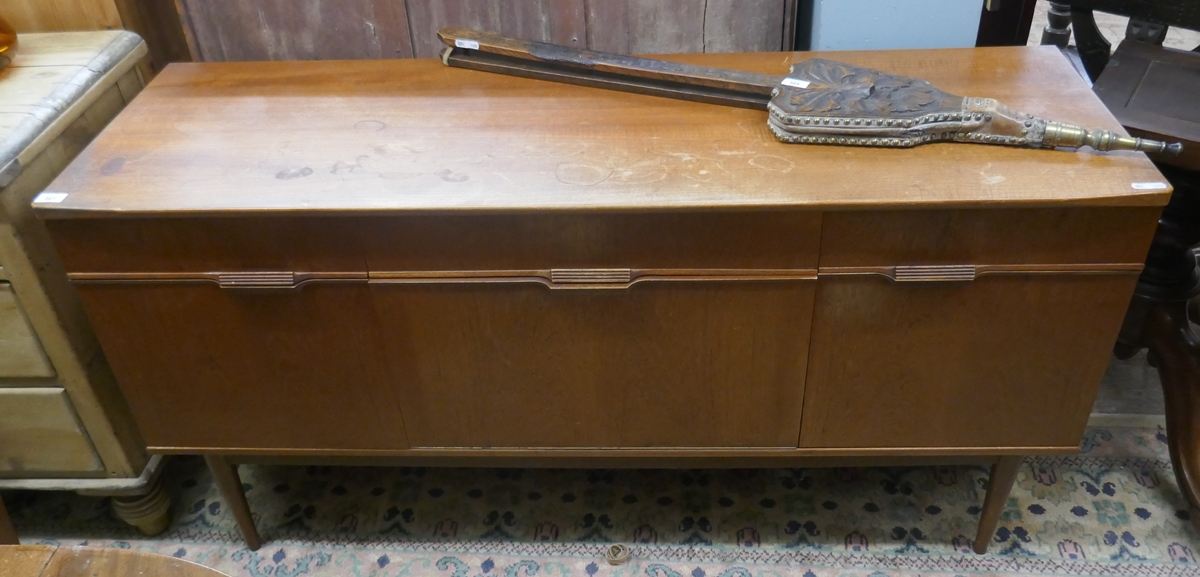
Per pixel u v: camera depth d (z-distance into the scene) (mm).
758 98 1181
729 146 1099
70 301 1225
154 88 1293
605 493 1522
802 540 1428
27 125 1132
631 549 1425
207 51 1462
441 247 1041
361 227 1027
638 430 1216
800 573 1377
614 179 1031
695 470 1556
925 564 1382
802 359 1121
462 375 1163
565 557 1418
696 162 1062
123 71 1329
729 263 1037
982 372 1121
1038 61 1265
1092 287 1032
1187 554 1377
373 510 1514
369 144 1132
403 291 1079
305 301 1096
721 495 1510
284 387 1189
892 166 1037
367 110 1220
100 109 1293
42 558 776
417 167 1074
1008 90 1188
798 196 981
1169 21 1246
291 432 1247
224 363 1166
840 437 1210
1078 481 1500
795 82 1157
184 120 1204
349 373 1168
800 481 1525
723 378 1147
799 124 1082
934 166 1032
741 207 979
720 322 1091
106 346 1152
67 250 1061
